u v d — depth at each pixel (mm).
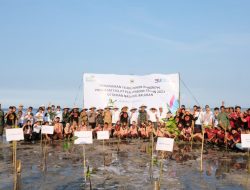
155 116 28422
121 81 29578
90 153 20875
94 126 28797
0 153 20938
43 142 26531
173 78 29297
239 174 15016
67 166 16828
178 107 29109
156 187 11000
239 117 22188
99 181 13820
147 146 23781
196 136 25578
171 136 26359
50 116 28734
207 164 17359
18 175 12055
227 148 22984
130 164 17328
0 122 27328
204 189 12625
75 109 28078
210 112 25797
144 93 29531
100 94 29375
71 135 27453
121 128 28125
